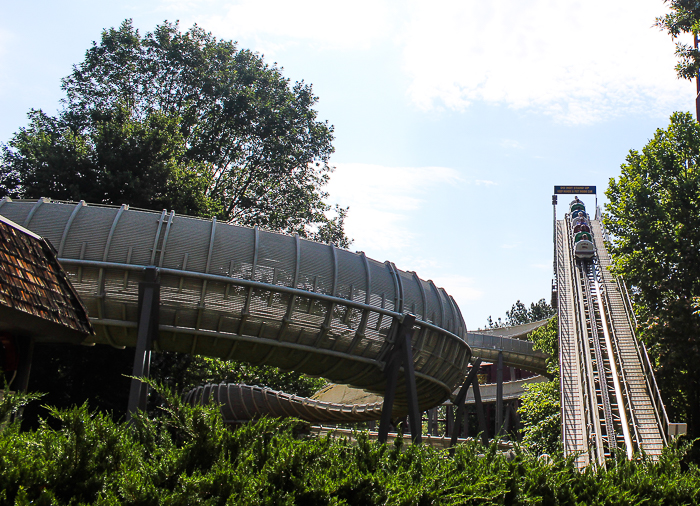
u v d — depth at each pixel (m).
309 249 27.66
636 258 34.72
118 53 55.47
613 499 11.40
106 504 6.64
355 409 42.97
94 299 24.33
